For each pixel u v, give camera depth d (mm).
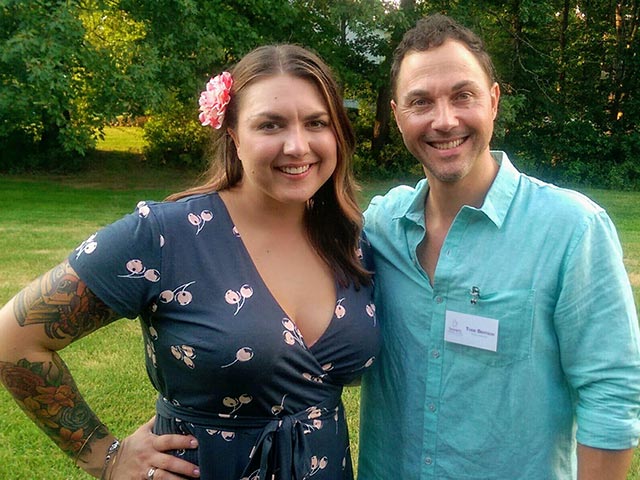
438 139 1734
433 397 1792
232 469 1723
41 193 12336
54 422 1728
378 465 1938
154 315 1709
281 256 1821
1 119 12586
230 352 1646
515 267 1695
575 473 1800
